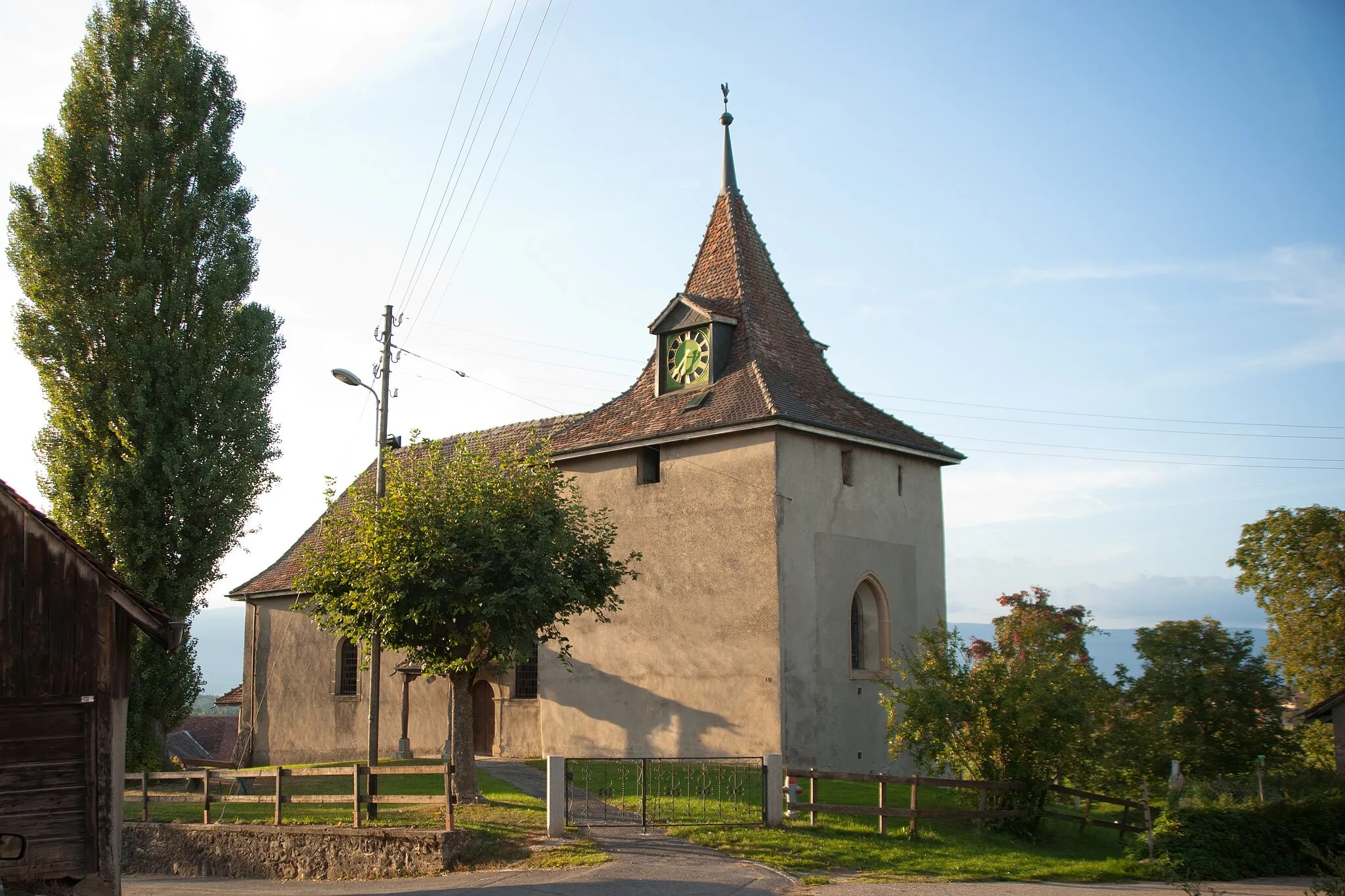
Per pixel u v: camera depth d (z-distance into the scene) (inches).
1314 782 1011.3
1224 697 1128.2
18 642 608.4
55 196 1244.5
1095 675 836.0
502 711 1256.8
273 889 684.7
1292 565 1472.7
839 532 1096.2
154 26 1290.6
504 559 811.4
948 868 657.6
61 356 1211.2
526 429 1439.5
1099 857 770.2
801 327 1251.8
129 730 1205.1
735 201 1293.1
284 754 1498.5
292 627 1526.8
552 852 684.1
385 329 995.3
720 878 611.8
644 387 1225.4
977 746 804.0
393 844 722.2
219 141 1300.4
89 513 1208.2
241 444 1261.1
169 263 1258.6
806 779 947.3
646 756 1090.7
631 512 1147.9
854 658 1116.5
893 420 1224.2
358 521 896.9
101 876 614.9
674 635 1090.7
